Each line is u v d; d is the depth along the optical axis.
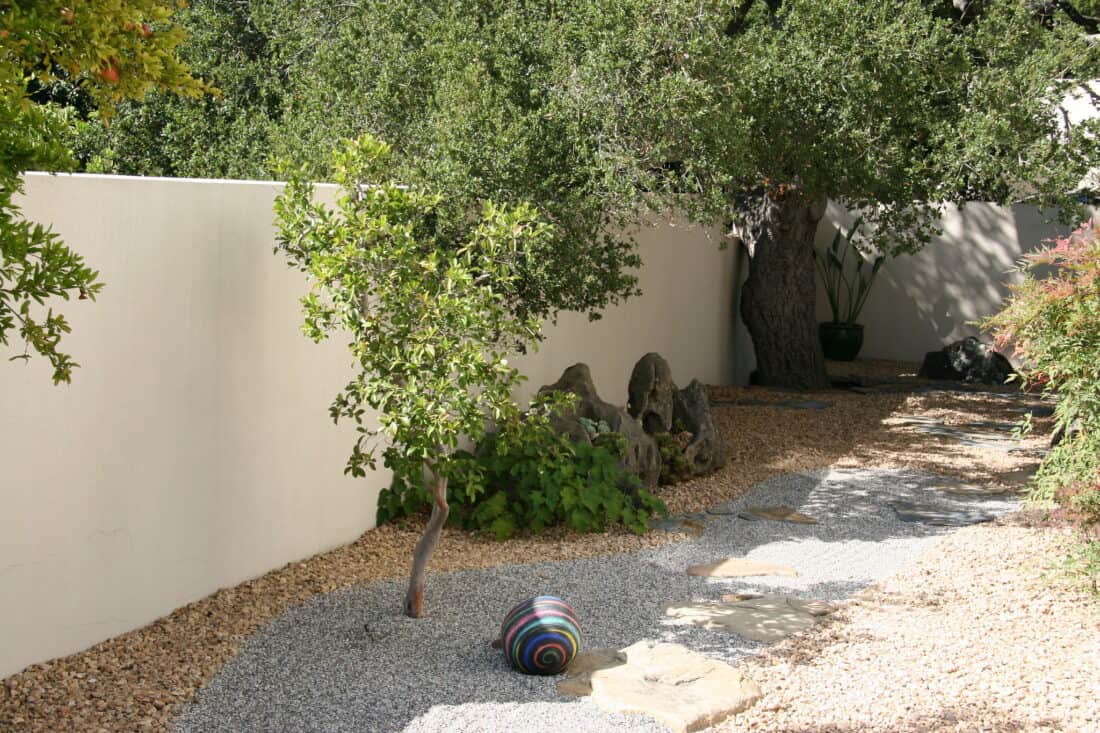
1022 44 9.91
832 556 7.03
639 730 4.25
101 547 4.98
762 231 14.34
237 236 5.84
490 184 7.31
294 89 10.35
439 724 4.28
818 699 4.60
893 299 16.89
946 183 9.60
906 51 9.04
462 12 8.56
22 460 4.52
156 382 5.28
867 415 12.48
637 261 8.20
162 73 3.63
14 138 3.42
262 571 6.23
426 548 5.66
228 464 5.87
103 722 4.19
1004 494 8.86
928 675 4.89
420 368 5.34
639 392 9.82
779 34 9.32
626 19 7.49
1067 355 6.12
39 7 3.13
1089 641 5.36
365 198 5.90
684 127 7.43
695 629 5.53
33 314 4.54
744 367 15.68
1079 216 9.60
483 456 8.11
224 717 4.31
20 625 4.55
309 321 5.43
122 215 4.99
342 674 4.80
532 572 6.52
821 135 9.38
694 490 8.90
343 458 7.04
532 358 9.24
